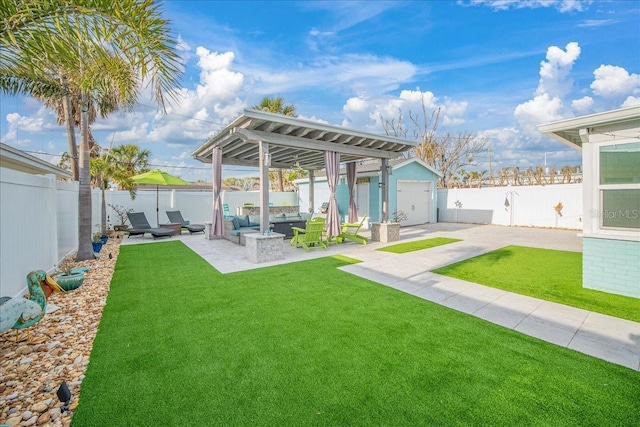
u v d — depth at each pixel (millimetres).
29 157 5172
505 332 3484
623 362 2844
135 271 6383
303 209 19312
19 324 3014
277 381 2564
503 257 7520
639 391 2416
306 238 8602
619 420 2104
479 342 3244
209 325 3693
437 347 3135
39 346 3205
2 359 2959
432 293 4875
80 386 2521
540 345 3176
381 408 2230
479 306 4305
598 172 4930
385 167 10422
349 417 2145
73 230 8695
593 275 5051
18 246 4637
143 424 2098
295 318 3891
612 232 4844
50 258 6211
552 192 13500
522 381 2551
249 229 10617
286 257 7750
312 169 15352
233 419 2133
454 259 7348
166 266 6832
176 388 2482
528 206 14227
